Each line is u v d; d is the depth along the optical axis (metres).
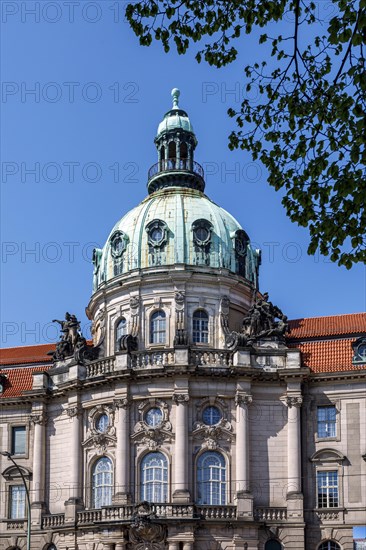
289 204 27.50
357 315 74.00
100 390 68.25
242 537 63.19
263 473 65.75
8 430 72.56
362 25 22.69
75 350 71.31
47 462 70.69
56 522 68.00
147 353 67.12
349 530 64.19
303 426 66.88
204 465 65.50
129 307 72.25
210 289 72.06
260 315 69.75
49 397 71.44
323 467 65.88
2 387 74.25
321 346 69.75
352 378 66.75
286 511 64.50
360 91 24.58
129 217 76.56
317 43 25.55
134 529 62.31
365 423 66.06
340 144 25.72
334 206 26.45
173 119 81.19
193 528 62.28
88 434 68.44
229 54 26.97
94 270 78.75
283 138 27.39
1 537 69.81
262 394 67.31
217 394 66.31
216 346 70.81
